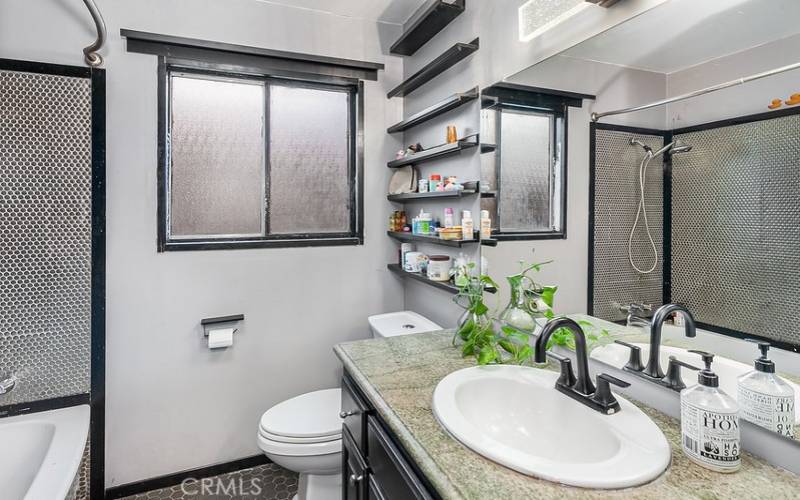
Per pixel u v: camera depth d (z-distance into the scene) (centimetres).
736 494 73
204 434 213
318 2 221
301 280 231
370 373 134
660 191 102
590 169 122
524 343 141
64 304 185
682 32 97
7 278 177
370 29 240
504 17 161
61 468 142
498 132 165
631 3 109
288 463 172
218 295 213
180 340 207
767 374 81
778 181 80
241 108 221
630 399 110
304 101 234
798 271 77
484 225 175
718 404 80
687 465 81
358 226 244
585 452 98
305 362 233
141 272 198
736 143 87
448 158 204
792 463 78
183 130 209
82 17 184
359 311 245
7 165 175
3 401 177
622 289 113
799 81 76
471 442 90
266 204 226
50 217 182
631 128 110
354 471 138
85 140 185
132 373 198
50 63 179
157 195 199
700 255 94
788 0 78
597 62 120
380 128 246
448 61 192
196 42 200
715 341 92
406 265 231
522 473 80
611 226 116
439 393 112
